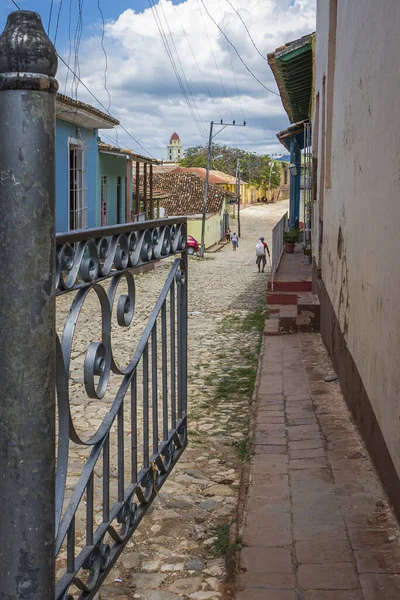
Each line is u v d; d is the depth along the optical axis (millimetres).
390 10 3902
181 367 4211
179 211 44531
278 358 8312
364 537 3438
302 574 3096
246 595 2934
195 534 3738
